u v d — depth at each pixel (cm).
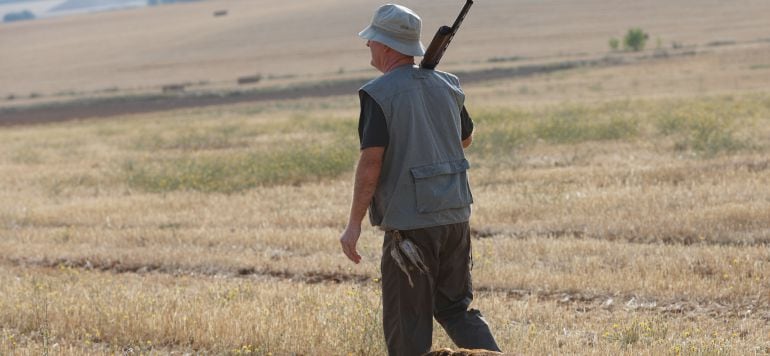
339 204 4775
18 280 3238
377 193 1585
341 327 2323
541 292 2878
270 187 5628
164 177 6075
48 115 19950
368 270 3212
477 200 4478
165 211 4884
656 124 7681
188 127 11625
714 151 5809
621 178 5019
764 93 11594
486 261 3155
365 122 1562
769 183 4497
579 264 3117
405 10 1608
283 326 2386
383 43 1593
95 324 2514
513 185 4956
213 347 2303
